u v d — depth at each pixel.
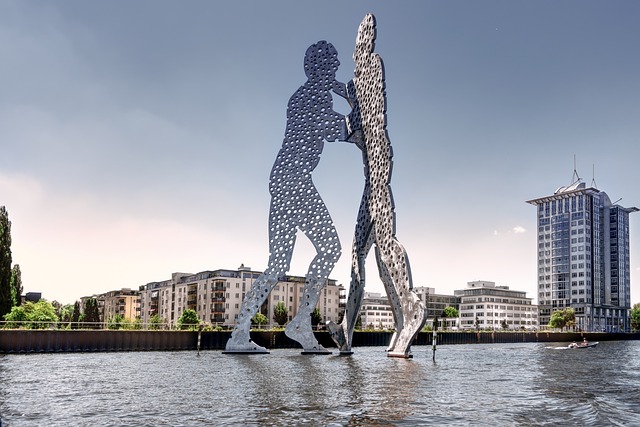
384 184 55.88
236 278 146.00
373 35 58.25
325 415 24.27
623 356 73.44
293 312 149.75
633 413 26.58
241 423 22.47
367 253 61.75
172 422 22.58
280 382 35.31
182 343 69.62
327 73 62.06
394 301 57.38
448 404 27.78
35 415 23.80
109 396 29.02
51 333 61.47
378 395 30.22
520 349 91.31
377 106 56.66
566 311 185.38
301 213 60.47
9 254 83.44
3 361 50.22
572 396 31.89
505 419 24.33
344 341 61.66
